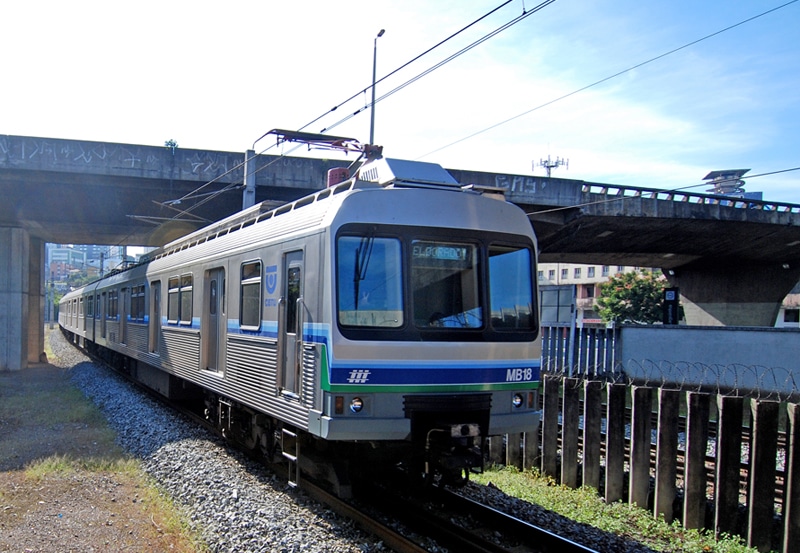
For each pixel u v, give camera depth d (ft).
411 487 25.13
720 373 57.41
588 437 29.60
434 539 20.42
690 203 81.20
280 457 26.48
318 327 21.11
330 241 20.76
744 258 108.58
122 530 21.20
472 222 22.49
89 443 33.76
